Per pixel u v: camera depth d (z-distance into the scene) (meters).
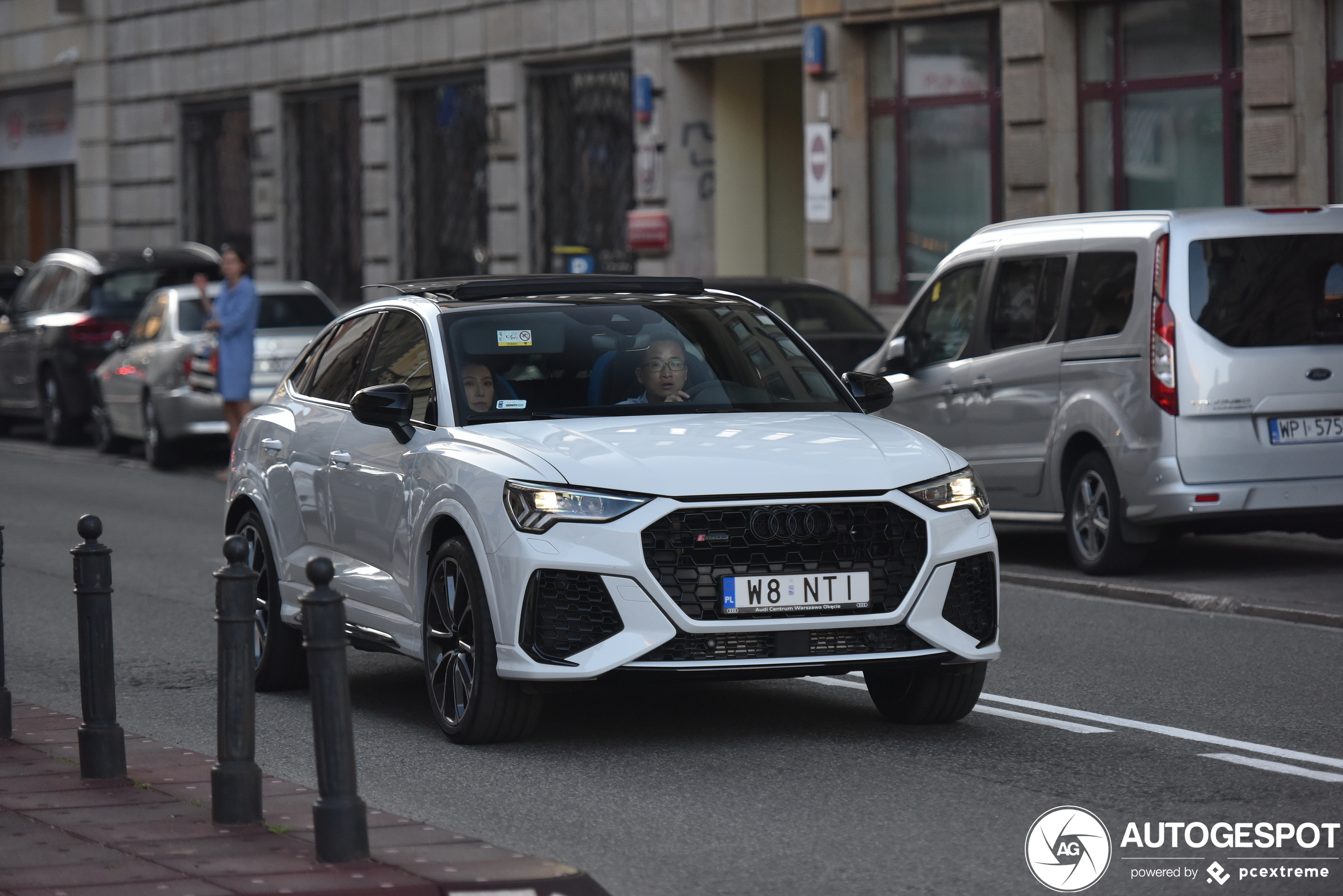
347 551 10.88
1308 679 11.42
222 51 45.97
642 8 33.56
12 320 32.91
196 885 6.91
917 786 8.81
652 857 7.65
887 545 9.34
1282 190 23.72
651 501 9.09
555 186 36.75
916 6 28.53
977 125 28.34
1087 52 26.55
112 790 8.62
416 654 10.11
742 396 10.45
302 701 11.53
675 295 11.16
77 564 8.91
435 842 7.54
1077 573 16.06
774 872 7.39
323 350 12.09
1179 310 14.99
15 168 55.66
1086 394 15.76
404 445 10.30
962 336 17.34
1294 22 23.42
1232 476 15.00
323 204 43.84
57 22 52.06
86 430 36.00
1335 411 15.16
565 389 10.25
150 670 12.64
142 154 49.38
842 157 30.06
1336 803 8.41
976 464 17.02
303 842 7.55
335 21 41.69
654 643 9.02
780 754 9.52
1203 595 14.48
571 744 9.82
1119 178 26.25
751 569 9.13
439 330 10.53
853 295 30.17
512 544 9.21
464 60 38.28
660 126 33.44
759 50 31.61
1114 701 10.81
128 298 31.45
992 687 11.31
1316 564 16.30
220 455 30.17
